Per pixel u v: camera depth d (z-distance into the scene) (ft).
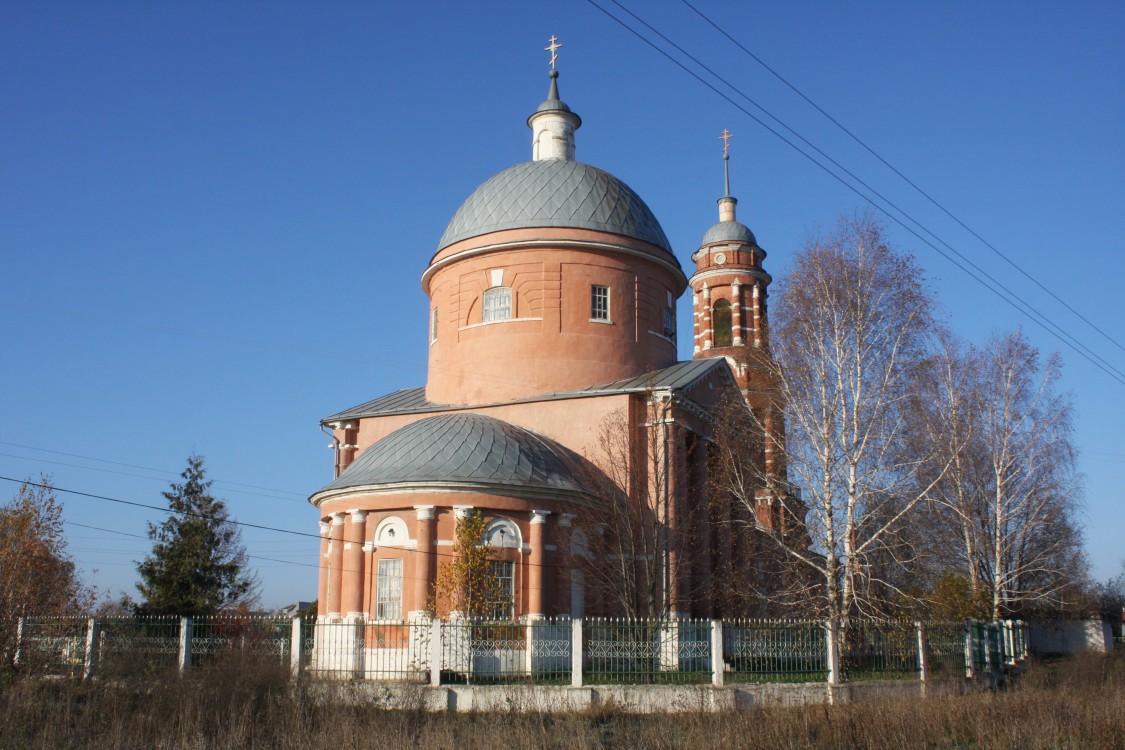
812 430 96.48
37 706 67.82
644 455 110.83
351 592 99.60
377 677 93.71
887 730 62.28
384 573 99.66
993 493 126.52
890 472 96.12
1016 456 126.11
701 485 117.80
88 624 85.81
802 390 97.35
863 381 96.37
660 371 121.80
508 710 74.43
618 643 87.10
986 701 69.41
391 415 125.59
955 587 112.78
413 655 92.07
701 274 164.25
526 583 98.78
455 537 97.30
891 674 92.12
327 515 104.99
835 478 94.58
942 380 122.42
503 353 120.37
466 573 94.12
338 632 97.86
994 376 127.75
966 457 120.98
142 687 72.38
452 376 123.85
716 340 161.99
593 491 105.81
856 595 93.20
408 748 59.52
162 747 59.16
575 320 120.78
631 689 79.61
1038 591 132.67
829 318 98.02
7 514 94.22
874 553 99.14
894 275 98.68
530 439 109.09
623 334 122.52
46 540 95.40
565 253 121.90
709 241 165.68
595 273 122.72
